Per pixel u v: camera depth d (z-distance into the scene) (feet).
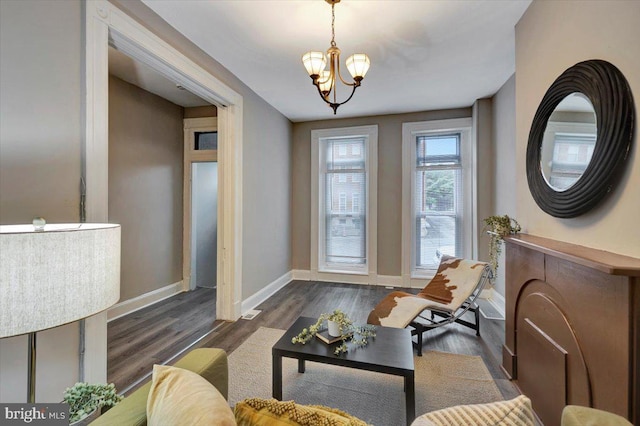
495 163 12.09
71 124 5.12
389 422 5.55
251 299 11.71
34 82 4.61
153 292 12.66
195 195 14.75
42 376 4.71
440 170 14.51
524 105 6.97
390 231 14.96
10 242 2.54
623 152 3.91
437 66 9.78
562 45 5.45
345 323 6.16
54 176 4.87
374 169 15.10
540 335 5.49
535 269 5.71
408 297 9.18
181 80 8.35
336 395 6.35
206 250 15.69
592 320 4.13
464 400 6.11
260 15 7.13
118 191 11.05
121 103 11.16
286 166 15.48
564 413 2.91
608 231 4.23
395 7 6.85
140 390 3.20
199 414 2.23
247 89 11.34
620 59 4.03
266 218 13.14
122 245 11.25
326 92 6.98
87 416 3.03
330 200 16.22
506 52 8.89
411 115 14.56
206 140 14.76
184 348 8.49
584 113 4.62
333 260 16.24
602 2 4.39
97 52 5.52
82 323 5.27
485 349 8.38
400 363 5.19
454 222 14.38
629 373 3.52
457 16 7.19
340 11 6.99
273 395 5.80
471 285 9.32
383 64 9.63
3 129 4.26
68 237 2.89
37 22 4.64
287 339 6.22
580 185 4.62
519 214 7.20
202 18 7.23
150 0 6.56
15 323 2.56
